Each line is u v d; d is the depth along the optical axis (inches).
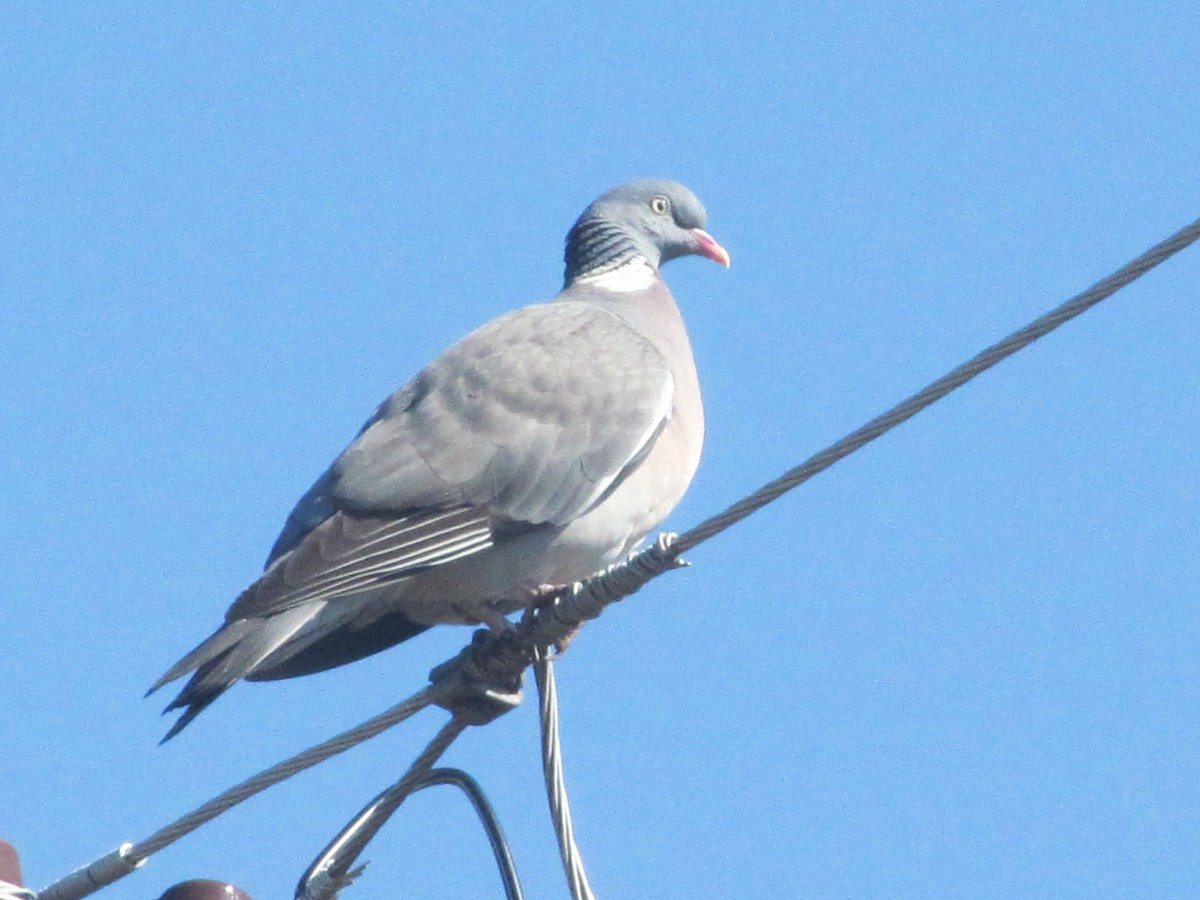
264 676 489.4
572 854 410.6
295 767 389.7
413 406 517.0
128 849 403.5
